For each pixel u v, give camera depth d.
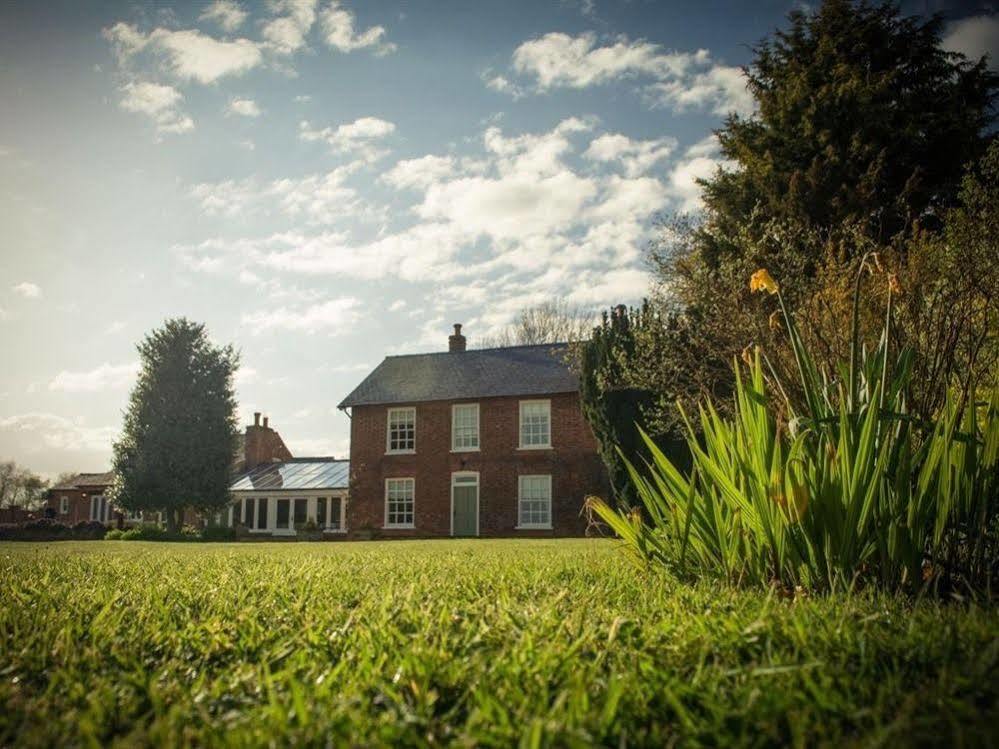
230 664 2.06
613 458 14.93
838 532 2.97
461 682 1.74
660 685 1.62
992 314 4.22
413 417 28.23
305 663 1.98
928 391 3.53
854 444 3.10
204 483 30.52
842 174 17.44
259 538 29.89
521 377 27.42
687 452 14.05
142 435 30.28
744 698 1.50
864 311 5.53
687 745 1.29
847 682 1.56
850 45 20.30
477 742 1.29
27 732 1.40
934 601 2.77
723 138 20.70
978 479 3.01
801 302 6.43
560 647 1.99
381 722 1.38
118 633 2.52
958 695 1.45
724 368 11.22
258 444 40.97
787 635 2.01
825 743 1.22
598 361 15.64
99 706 1.52
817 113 18.47
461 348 31.03
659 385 13.05
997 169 8.57
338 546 13.88
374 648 2.14
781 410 3.92
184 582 4.34
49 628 2.48
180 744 1.31
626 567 4.83
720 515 3.52
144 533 27.50
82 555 8.85
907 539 2.85
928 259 6.06
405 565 5.92
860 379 3.39
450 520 26.88
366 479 28.30
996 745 1.14
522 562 6.03
